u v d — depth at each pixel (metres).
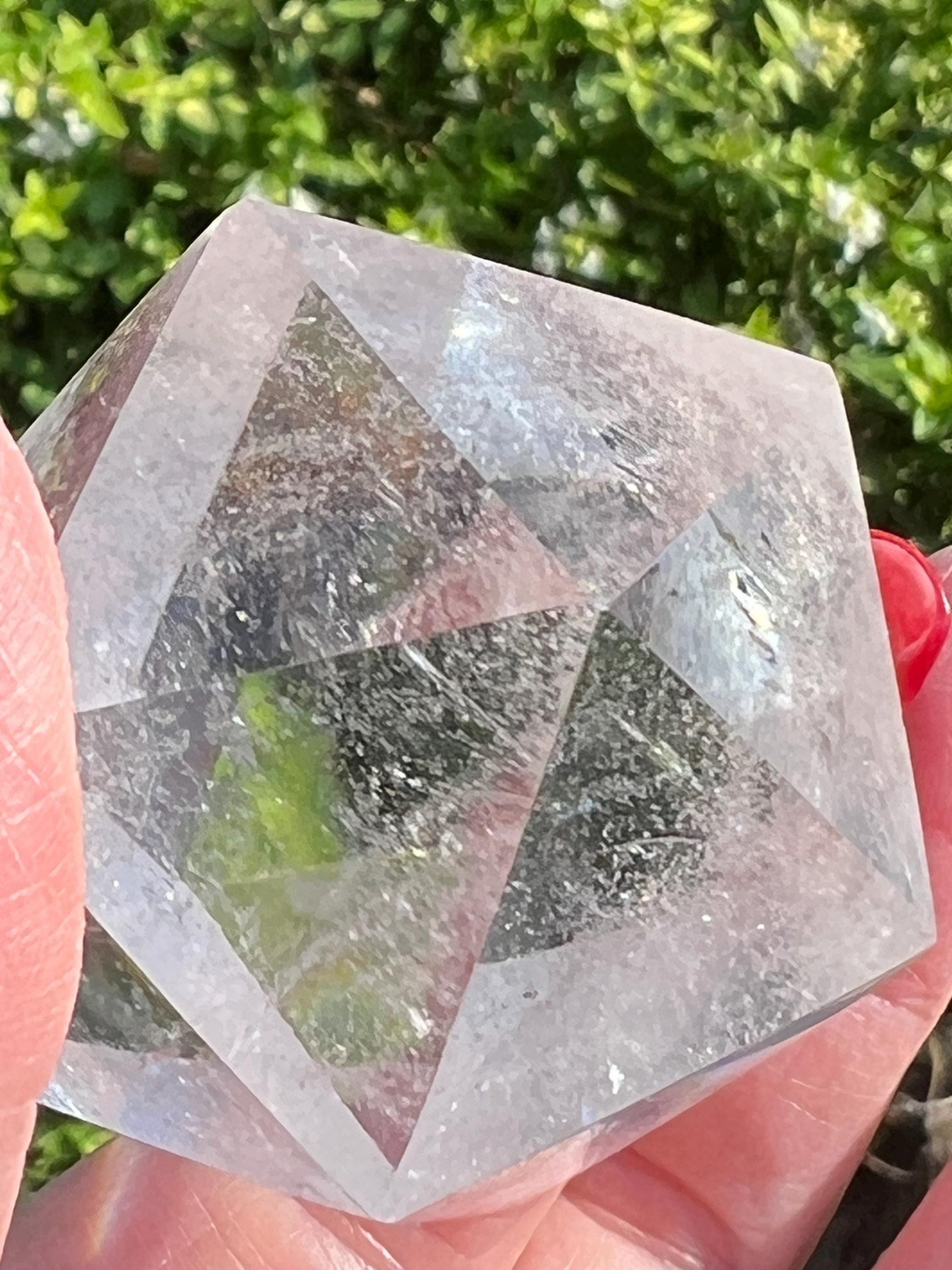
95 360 0.09
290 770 0.07
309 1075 0.07
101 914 0.07
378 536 0.08
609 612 0.07
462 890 0.07
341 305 0.08
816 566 0.08
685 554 0.08
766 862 0.08
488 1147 0.07
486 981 0.07
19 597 0.06
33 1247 0.11
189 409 0.08
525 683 0.07
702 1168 0.12
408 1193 0.07
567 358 0.08
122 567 0.07
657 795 0.08
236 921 0.07
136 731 0.07
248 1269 0.11
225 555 0.07
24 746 0.06
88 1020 0.08
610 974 0.08
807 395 0.09
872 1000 0.11
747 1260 0.12
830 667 0.08
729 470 0.08
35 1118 0.07
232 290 0.08
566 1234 0.12
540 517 0.08
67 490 0.08
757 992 0.08
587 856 0.08
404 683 0.07
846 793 0.08
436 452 0.08
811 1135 0.11
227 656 0.07
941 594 0.10
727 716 0.08
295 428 0.08
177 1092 0.08
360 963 0.07
